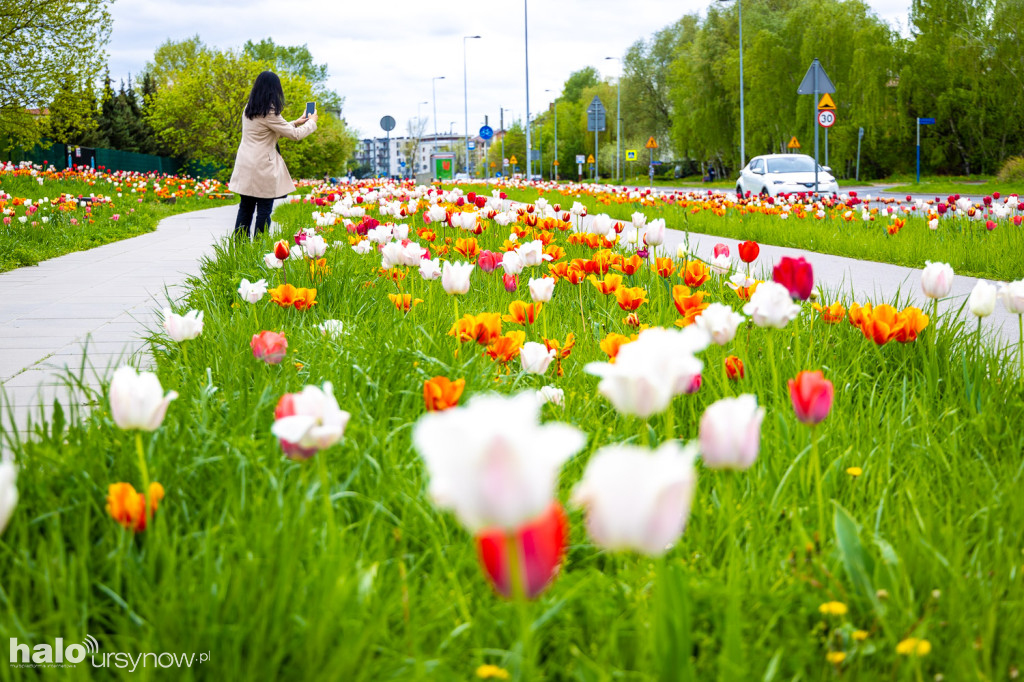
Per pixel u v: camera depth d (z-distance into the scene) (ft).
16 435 7.91
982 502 7.81
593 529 3.46
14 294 25.03
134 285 26.96
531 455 3.00
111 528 6.89
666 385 4.70
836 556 6.74
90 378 14.56
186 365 11.56
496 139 463.83
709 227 49.73
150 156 156.25
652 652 5.29
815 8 190.19
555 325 15.94
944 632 5.96
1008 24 160.35
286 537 6.00
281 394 9.73
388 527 7.23
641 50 298.76
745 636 5.92
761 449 8.71
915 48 182.19
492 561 3.47
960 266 30.63
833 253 37.22
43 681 5.31
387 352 11.35
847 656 5.71
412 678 5.16
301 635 5.48
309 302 14.40
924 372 11.97
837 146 182.70
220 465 7.89
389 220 41.75
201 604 5.54
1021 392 11.20
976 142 180.24
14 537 6.67
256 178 32.99
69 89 103.35
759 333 13.76
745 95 202.08
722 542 7.18
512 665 5.29
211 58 167.84
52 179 82.74
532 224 28.91
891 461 8.88
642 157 298.35
